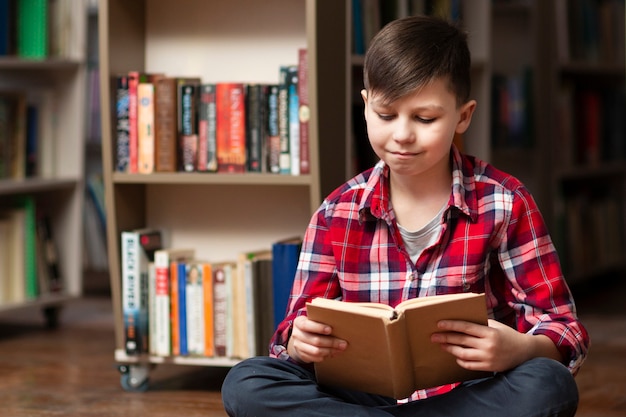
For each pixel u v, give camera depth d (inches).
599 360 119.6
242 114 99.5
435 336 59.8
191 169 101.9
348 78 101.3
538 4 160.4
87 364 118.7
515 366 61.9
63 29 147.2
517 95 159.5
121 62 105.9
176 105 102.3
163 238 112.0
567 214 176.6
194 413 93.8
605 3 193.6
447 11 123.6
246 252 107.4
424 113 62.3
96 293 178.7
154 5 110.8
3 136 142.3
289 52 107.0
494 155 155.0
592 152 185.0
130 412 94.4
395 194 68.4
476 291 67.1
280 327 70.0
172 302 102.3
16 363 119.6
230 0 108.7
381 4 112.3
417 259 67.7
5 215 143.9
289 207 108.6
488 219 66.6
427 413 62.6
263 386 65.1
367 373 61.8
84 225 201.8
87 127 195.5
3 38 141.6
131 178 103.0
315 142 94.2
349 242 69.1
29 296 144.6
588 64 175.9
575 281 182.5
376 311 58.9
